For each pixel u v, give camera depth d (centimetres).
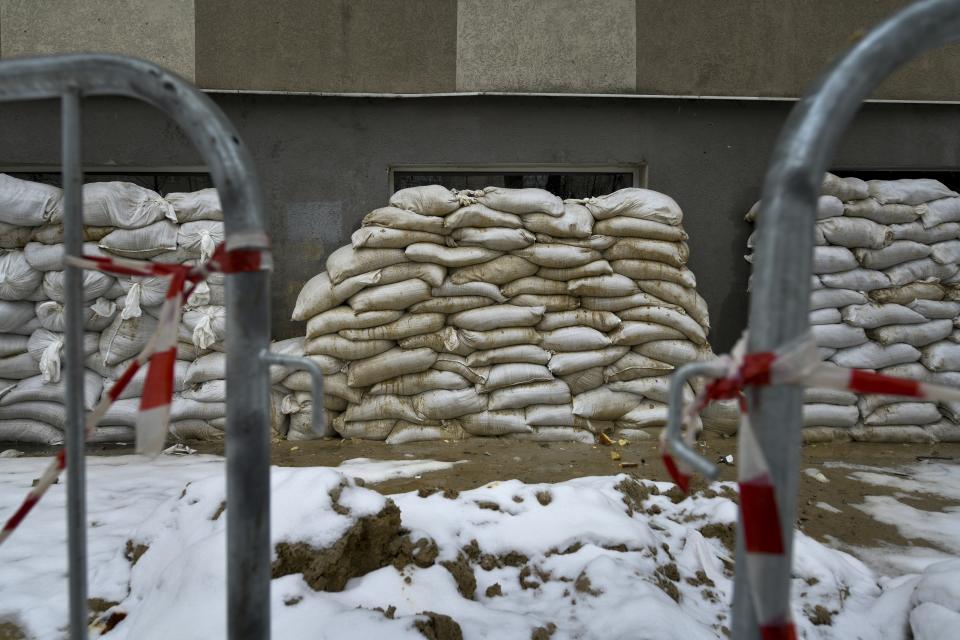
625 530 228
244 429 95
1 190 382
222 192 93
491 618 184
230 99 470
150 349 94
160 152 471
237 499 96
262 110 472
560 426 424
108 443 423
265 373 96
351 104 475
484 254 412
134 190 408
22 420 415
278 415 436
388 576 196
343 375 426
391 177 485
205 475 338
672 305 426
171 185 485
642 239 423
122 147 470
